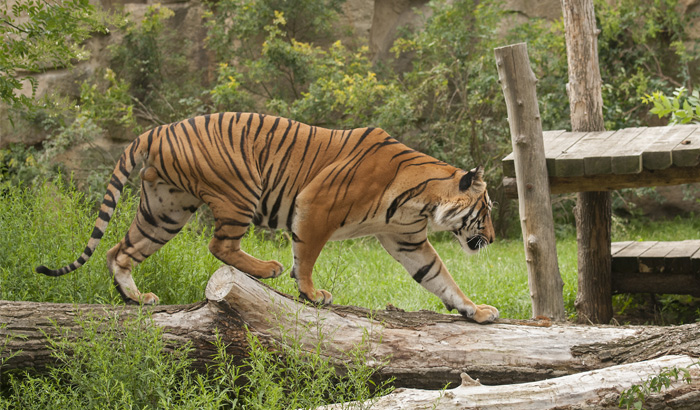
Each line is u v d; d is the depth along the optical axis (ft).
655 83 52.75
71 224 24.23
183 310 17.48
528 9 58.95
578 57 29.84
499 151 52.26
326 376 14.93
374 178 18.20
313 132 18.63
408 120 51.67
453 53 54.75
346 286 29.12
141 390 14.98
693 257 29.19
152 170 18.42
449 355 17.47
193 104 52.26
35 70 21.08
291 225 18.95
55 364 16.62
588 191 26.58
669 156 23.26
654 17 55.06
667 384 14.89
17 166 50.06
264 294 17.39
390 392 16.02
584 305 29.63
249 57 55.67
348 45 58.85
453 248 45.01
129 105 52.49
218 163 17.80
